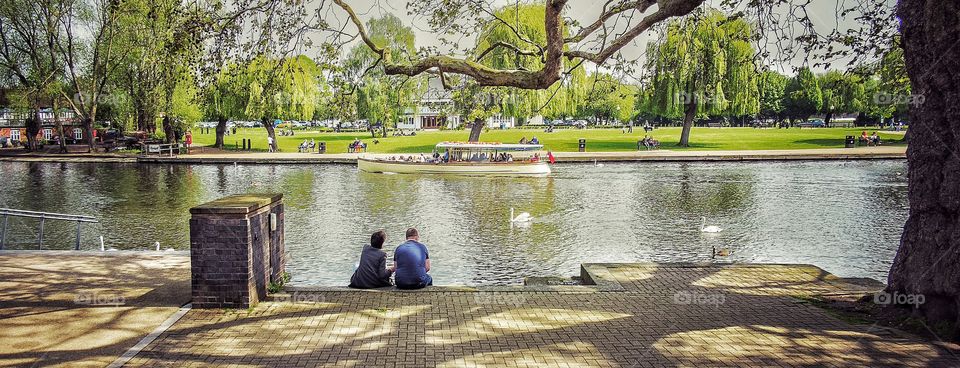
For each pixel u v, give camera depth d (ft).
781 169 142.00
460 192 108.58
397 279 34.58
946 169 26.35
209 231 29.37
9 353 23.77
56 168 150.30
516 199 99.86
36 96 183.32
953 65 26.14
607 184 118.42
